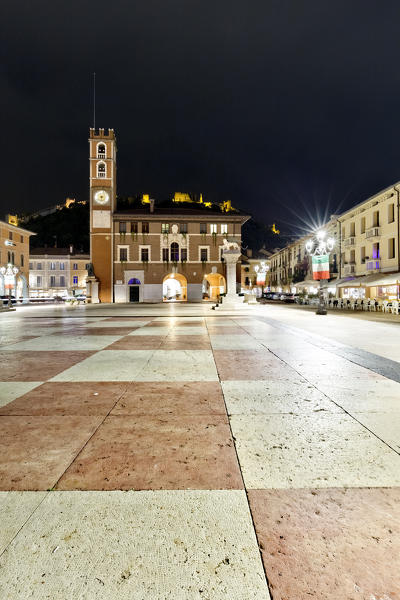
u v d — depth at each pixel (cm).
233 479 232
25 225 14488
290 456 265
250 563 161
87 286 4597
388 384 467
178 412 362
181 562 161
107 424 330
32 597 143
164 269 4775
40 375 527
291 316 1766
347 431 312
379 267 3081
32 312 2348
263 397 411
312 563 161
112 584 149
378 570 157
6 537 178
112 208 4731
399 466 250
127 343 857
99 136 4709
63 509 200
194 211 5097
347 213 3631
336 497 212
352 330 1109
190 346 801
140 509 200
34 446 283
